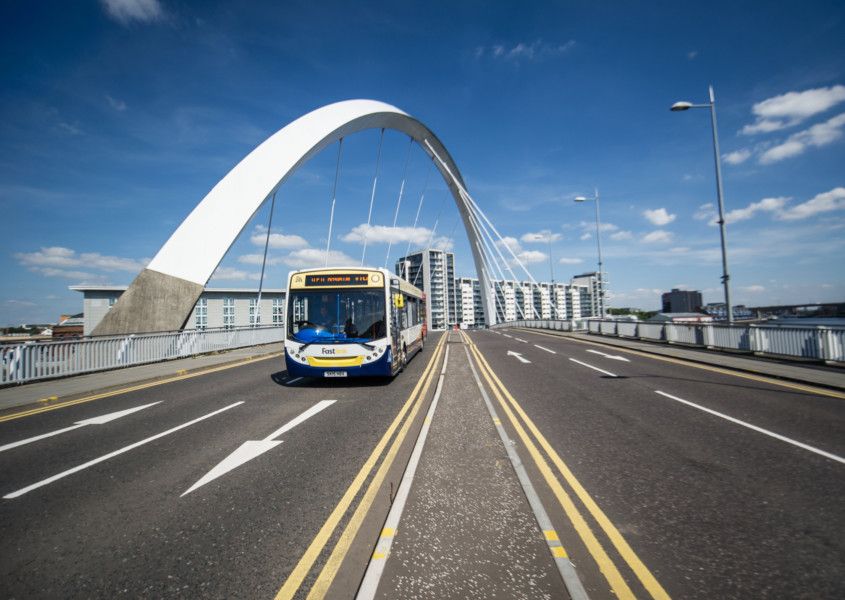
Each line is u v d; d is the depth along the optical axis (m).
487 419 6.60
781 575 2.59
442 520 3.34
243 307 45.66
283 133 26.33
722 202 15.99
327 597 2.46
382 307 10.19
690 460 4.71
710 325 16.36
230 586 2.60
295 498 3.88
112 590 2.59
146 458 5.17
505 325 58.19
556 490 3.91
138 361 14.48
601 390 9.05
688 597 2.39
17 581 2.70
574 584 2.50
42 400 8.72
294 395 9.21
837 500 3.65
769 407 7.26
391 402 8.23
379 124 40.38
